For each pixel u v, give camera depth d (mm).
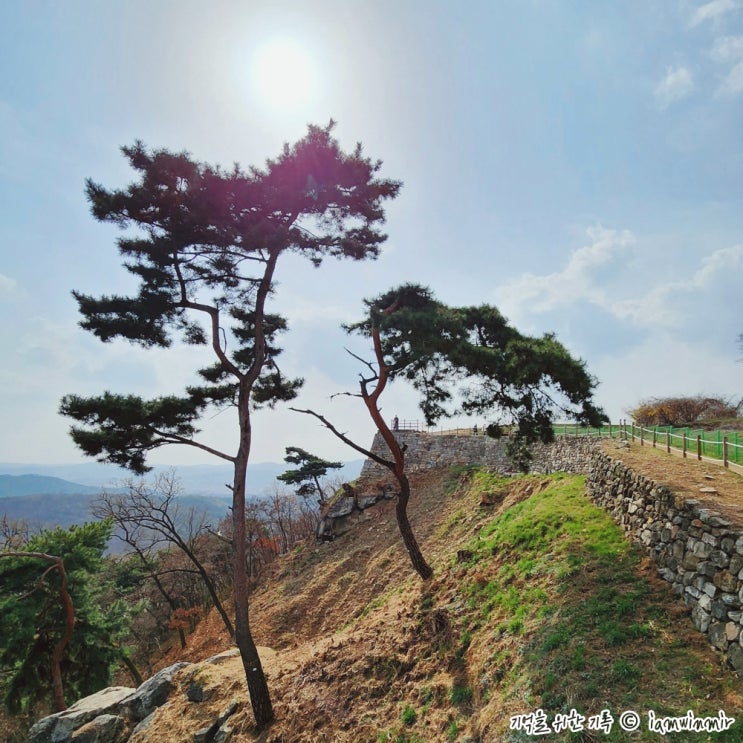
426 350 14531
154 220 14047
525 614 10352
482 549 15695
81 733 14508
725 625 7309
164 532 27078
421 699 9945
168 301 14836
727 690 6480
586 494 17312
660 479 11852
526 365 14242
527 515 16625
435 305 15992
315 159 14016
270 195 14391
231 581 41688
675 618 8320
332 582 27531
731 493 10414
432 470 36562
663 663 7301
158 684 15820
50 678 21297
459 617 12109
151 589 41219
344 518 35125
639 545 11258
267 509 49625
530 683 8062
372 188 15438
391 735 9398
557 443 26828
